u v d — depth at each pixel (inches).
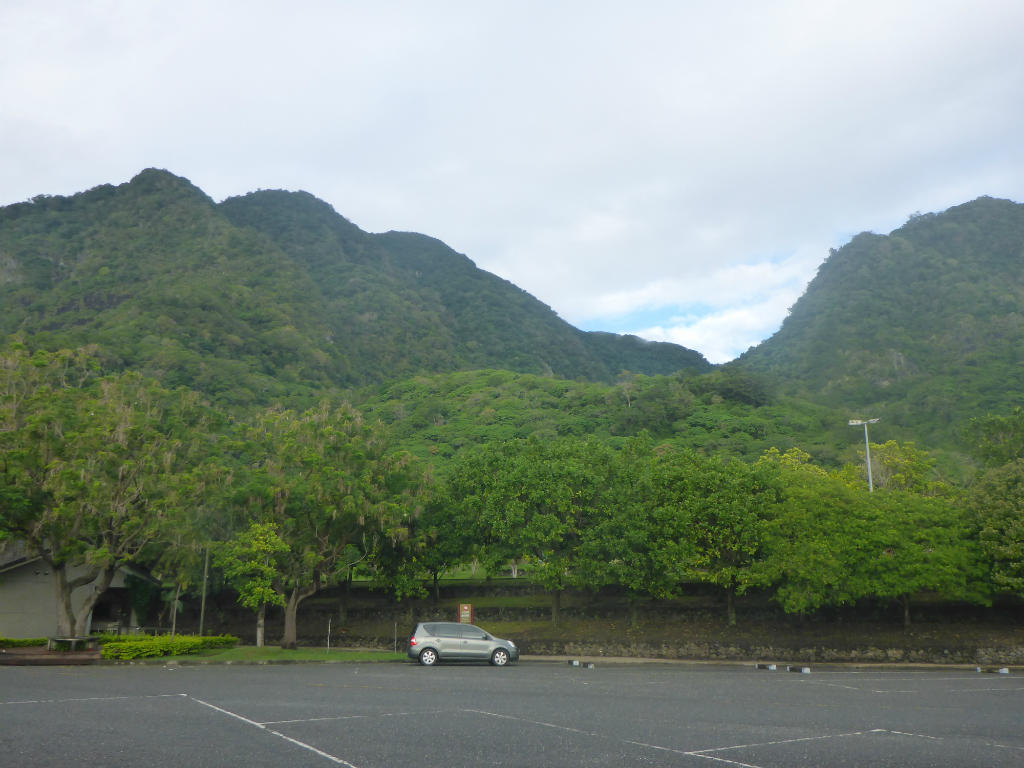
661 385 5442.9
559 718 498.9
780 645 1376.7
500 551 1625.2
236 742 393.4
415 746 386.9
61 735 410.9
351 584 2092.8
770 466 1589.6
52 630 1505.9
